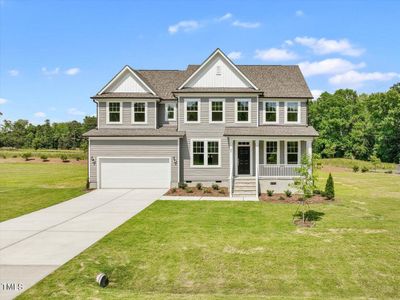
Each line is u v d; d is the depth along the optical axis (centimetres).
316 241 1185
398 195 2266
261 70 2756
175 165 2400
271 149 2402
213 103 2420
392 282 883
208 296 753
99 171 2430
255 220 1485
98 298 729
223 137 2412
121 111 2516
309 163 1530
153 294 769
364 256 1047
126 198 2047
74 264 937
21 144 8881
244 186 2186
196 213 1622
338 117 6650
